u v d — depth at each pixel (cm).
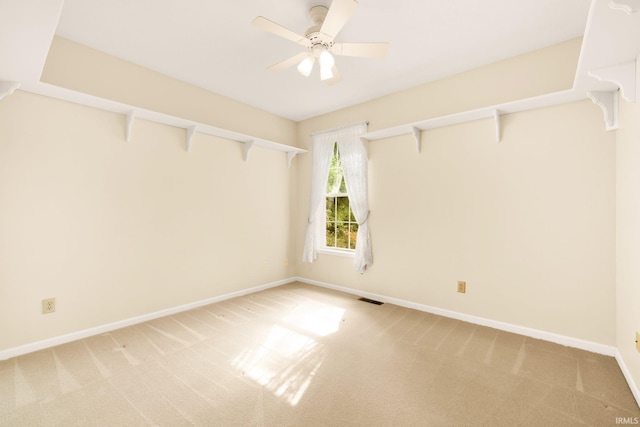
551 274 243
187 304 318
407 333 259
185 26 220
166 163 300
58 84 234
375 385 182
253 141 366
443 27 219
